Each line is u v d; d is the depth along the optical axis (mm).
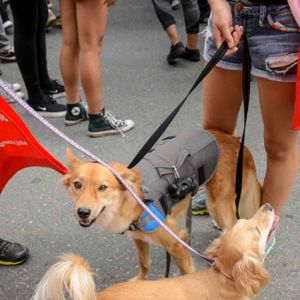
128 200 1759
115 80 3875
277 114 1861
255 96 3469
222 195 2035
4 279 2143
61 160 2930
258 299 1990
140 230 1832
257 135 3053
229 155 2041
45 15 3371
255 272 1536
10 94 1527
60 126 3293
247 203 2111
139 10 5234
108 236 2336
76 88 3207
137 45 4449
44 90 3576
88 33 2893
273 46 1748
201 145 1963
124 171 1758
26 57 3201
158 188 1821
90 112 3111
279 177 2027
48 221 2455
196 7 3939
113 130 3141
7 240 2340
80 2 2824
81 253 2254
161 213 1817
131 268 2168
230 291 1592
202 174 1950
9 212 2525
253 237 1601
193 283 1608
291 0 1656
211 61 1791
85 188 1712
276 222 2006
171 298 1554
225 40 1774
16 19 3121
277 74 1771
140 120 3316
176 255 1894
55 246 2299
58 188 2678
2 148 1752
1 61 4219
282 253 2205
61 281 1367
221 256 1609
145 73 3961
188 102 3484
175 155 1907
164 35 4633
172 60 4031
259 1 1731
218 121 2145
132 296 1533
